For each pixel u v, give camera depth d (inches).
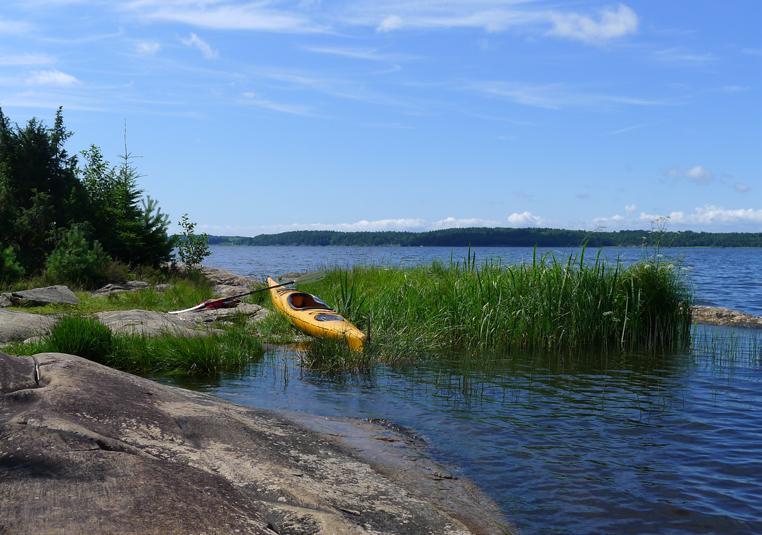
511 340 517.3
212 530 116.8
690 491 216.8
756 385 384.2
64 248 858.8
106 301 689.6
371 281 729.0
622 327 533.0
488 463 238.7
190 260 1039.6
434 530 158.7
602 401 339.9
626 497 210.1
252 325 588.7
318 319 532.7
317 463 193.6
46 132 958.4
